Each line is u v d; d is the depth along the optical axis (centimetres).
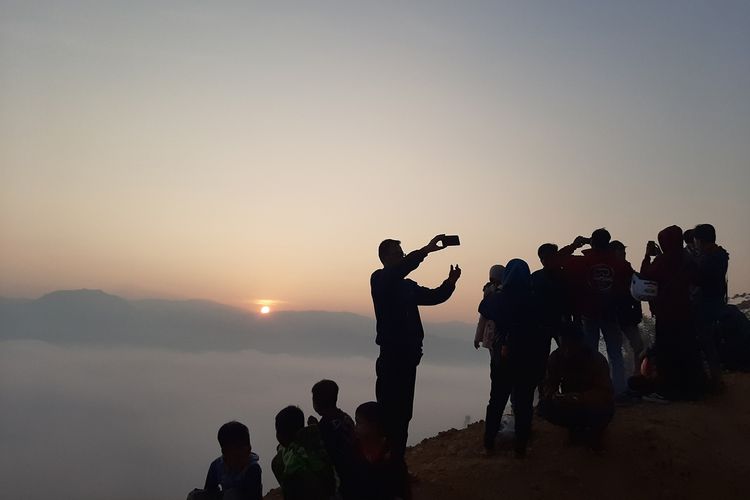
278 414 638
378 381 734
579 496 718
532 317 770
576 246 900
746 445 785
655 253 980
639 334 975
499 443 841
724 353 1050
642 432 815
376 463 612
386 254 748
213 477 666
